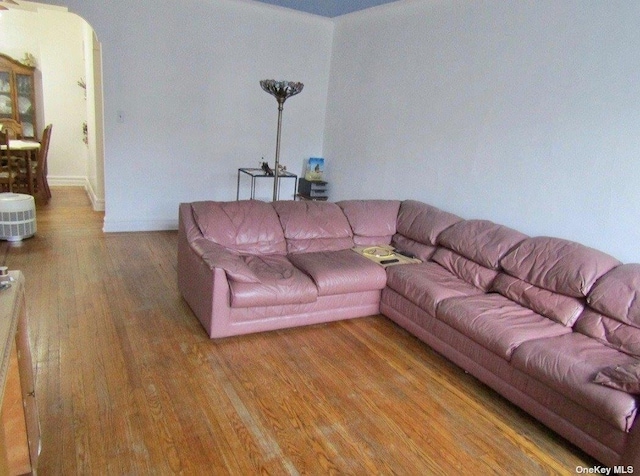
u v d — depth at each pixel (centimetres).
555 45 301
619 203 273
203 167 506
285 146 550
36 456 160
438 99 395
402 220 387
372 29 469
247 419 213
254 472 183
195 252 295
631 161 266
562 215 306
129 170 470
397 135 445
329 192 560
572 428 209
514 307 274
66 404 211
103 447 188
